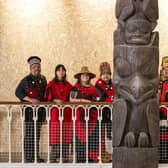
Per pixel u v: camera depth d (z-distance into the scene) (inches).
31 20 330.6
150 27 184.2
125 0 185.3
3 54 326.6
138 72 182.9
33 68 272.7
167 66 258.7
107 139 252.4
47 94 262.5
